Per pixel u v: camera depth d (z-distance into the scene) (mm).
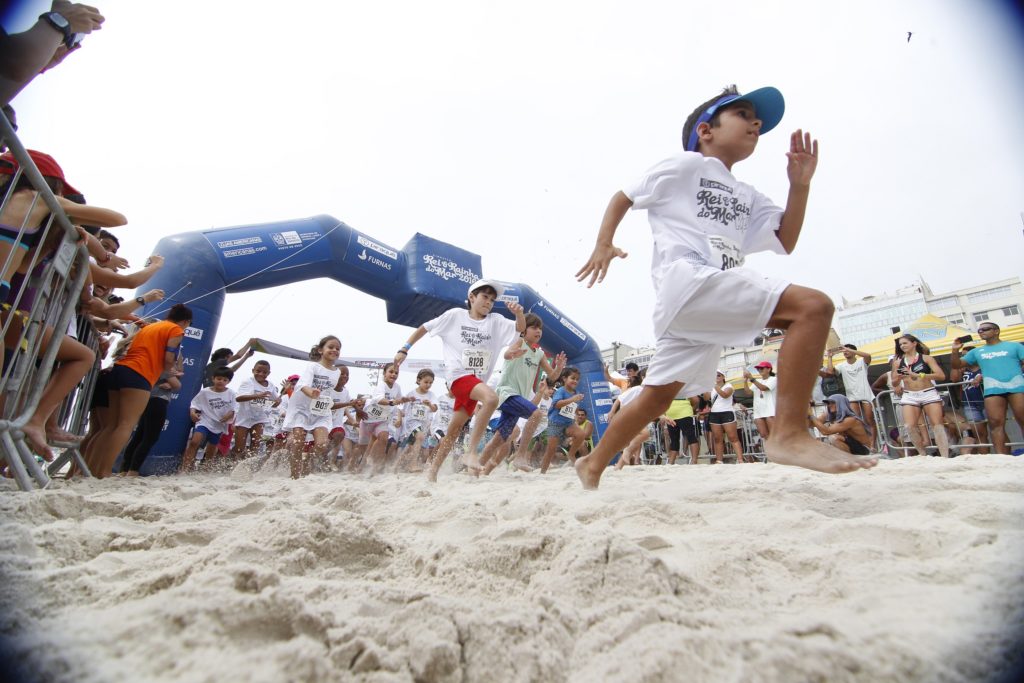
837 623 828
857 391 7258
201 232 7730
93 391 4441
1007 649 728
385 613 944
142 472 6430
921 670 685
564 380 6320
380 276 9531
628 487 2701
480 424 4164
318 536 1273
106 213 2945
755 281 1984
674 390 2324
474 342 4469
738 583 1086
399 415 9820
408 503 2127
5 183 2396
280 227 8414
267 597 832
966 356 6055
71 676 681
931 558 1154
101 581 1089
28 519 1620
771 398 7656
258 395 7449
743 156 2572
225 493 2646
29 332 2576
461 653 819
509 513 1907
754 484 2391
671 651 736
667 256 2256
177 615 798
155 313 6945
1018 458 3936
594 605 986
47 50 2145
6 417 2469
